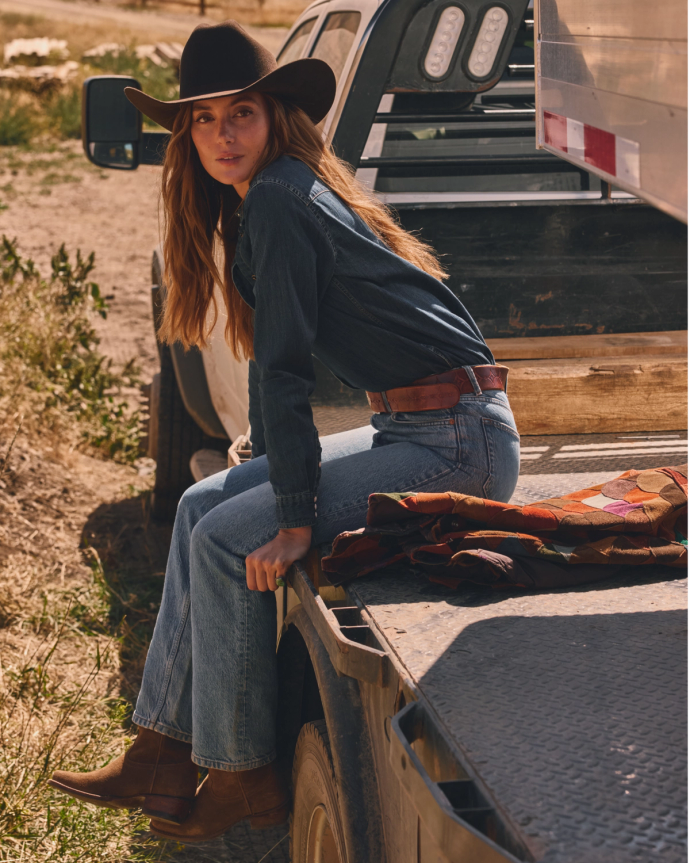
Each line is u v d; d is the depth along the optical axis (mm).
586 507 1916
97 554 4148
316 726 1833
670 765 1162
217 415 4160
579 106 1334
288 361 1817
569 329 3043
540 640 1516
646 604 1668
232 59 1923
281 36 25734
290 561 1837
